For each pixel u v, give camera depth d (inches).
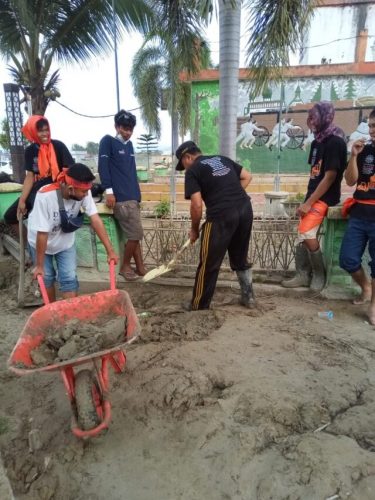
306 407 95.3
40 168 152.9
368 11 672.4
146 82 595.2
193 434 89.3
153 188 513.3
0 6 304.0
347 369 112.3
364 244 146.0
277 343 126.7
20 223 160.9
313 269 168.1
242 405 96.1
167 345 127.3
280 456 82.0
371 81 533.6
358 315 149.3
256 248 189.3
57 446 88.9
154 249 199.5
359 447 82.0
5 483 77.9
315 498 71.9
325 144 150.0
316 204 155.3
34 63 339.3
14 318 160.1
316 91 543.5
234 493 75.5
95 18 315.0
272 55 191.0
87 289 187.8
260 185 502.6
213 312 149.1
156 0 214.7
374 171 136.3
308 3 187.3
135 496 76.1
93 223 123.6
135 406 99.0
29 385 113.3
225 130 200.8
